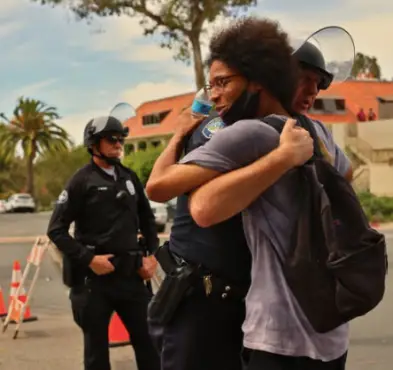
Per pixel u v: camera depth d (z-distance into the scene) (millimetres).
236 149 2104
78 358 5859
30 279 11461
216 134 2156
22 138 70438
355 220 2021
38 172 86938
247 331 2188
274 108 2242
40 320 7719
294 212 2113
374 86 56312
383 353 6082
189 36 33562
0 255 17219
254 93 2211
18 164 88188
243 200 2078
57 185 85750
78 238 4203
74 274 4148
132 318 4172
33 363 5688
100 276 4109
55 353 6039
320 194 2053
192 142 2408
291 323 2117
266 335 2133
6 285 11156
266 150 2109
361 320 7527
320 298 2018
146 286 4227
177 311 2410
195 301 2377
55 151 72000
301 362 2164
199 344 2375
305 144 2098
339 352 2191
